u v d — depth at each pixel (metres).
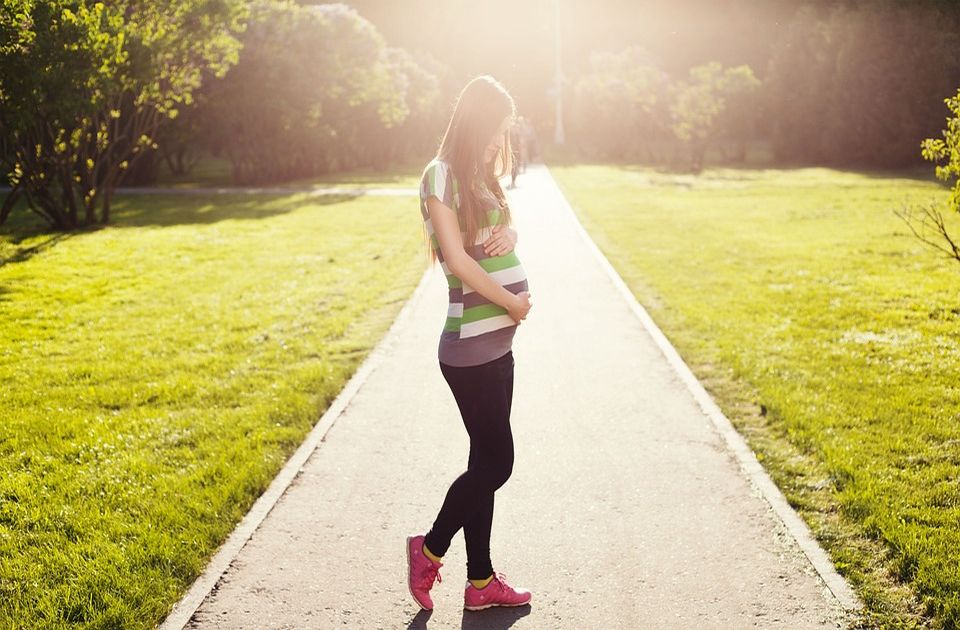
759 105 35.88
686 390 6.08
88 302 9.48
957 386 6.02
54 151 15.64
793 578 3.48
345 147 35.12
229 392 6.12
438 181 2.91
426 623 3.23
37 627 3.14
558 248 12.69
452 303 3.05
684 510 4.15
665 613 3.27
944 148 7.18
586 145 44.09
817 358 6.80
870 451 4.78
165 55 16.84
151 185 28.62
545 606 3.34
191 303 9.35
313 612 3.30
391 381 6.38
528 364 6.83
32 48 13.41
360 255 12.52
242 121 26.94
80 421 5.55
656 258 11.87
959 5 30.03
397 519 4.11
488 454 3.16
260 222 16.78
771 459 4.75
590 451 4.96
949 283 9.81
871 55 32.22
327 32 27.52
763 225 15.42
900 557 3.55
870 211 17.14
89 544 3.79
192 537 3.85
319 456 4.92
